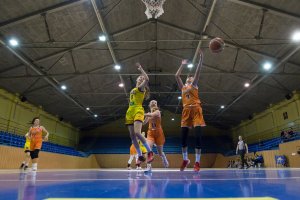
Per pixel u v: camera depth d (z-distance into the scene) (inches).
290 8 473.7
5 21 484.7
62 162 906.1
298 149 669.9
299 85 779.4
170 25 615.5
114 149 1337.4
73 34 574.9
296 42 554.6
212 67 749.3
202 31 592.1
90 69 743.7
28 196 74.6
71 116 1188.5
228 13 529.0
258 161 839.7
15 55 591.8
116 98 1069.8
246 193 79.3
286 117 888.9
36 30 535.8
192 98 233.6
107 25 573.6
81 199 66.1
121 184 113.7
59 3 482.0
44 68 683.4
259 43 595.8
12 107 803.4
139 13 580.4
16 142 676.1
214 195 75.1
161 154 294.0
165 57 787.4
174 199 65.7
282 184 107.7
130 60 770.2
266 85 816.9
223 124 1395.2
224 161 1240.2
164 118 1405.0
